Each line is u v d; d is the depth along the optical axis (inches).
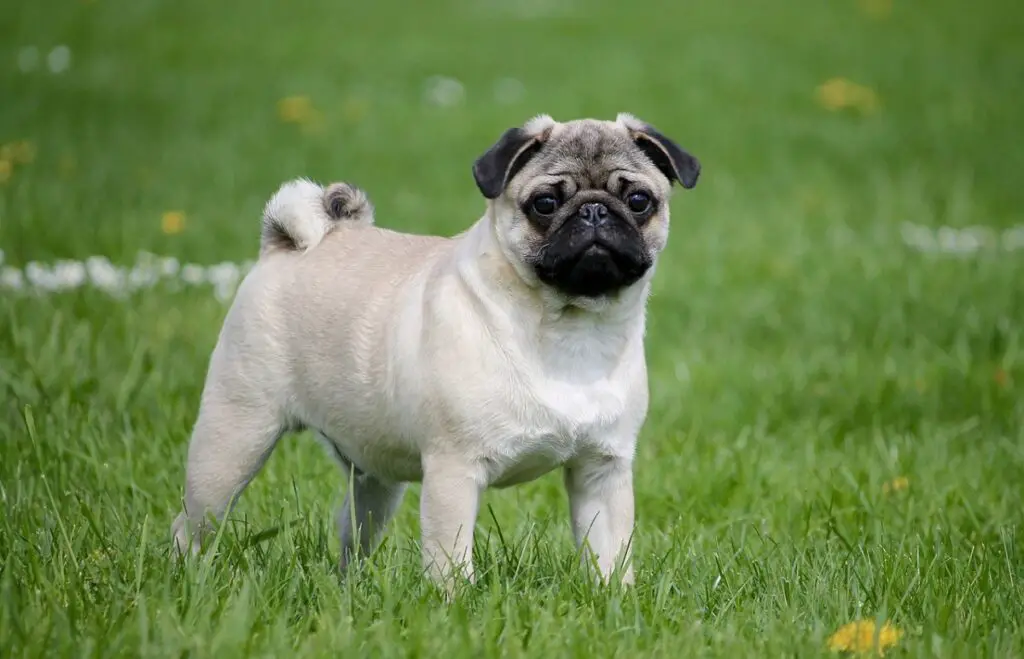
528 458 291.7
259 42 1274.6
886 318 563.8
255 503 355.6
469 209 759.7
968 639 263.6
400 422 296.8
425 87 1111.6
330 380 312.3
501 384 283.0
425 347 288.4
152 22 1338.6
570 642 254.4
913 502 367.6
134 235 647.8
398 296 305.6
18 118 916.6
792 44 1309.1
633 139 310.3
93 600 266.1
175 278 579.5
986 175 879.7
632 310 293.6
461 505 284.8
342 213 340.8
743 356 530.6
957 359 509.0
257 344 320.8
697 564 306.8
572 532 313.3
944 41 1322.6
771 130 992.2
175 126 938.1
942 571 305.3
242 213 717.3
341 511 343.6
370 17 1441.9
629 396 294.8
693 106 1058.7
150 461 379.6
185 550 317.1
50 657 237.5
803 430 445.4
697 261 671.1
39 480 350.6
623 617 268.8
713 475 391.5
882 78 1170.6
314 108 1023.0
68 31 1254.3
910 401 470.6
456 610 260.1
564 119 1005.2
